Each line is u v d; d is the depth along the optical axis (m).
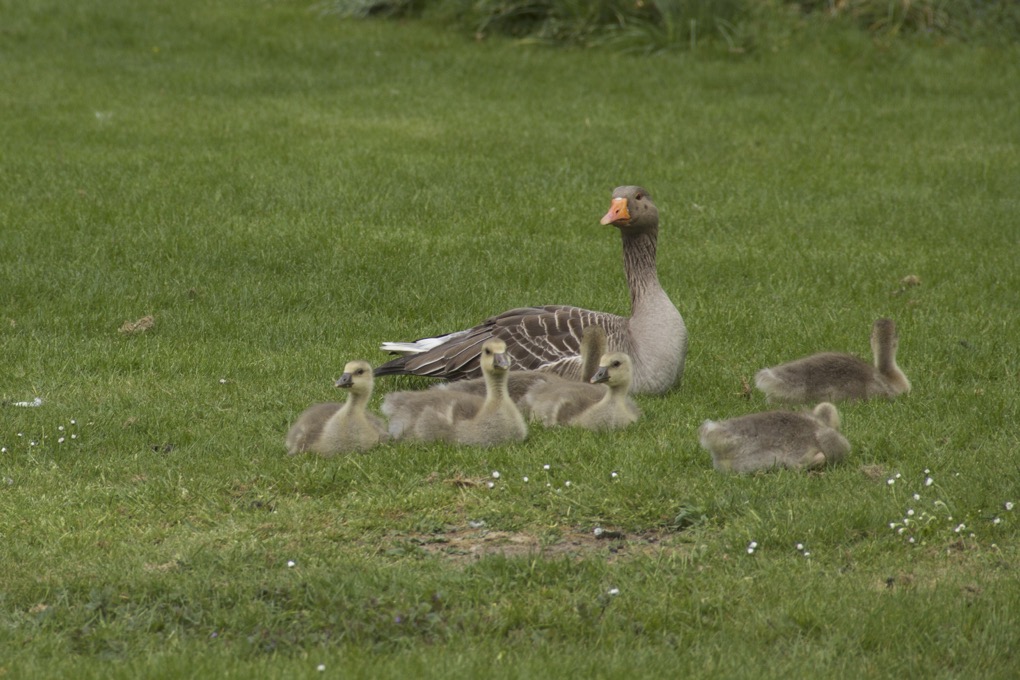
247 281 16.77
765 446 10.52
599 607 8.30
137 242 18.14
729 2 33.88
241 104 27.92
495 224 19.88
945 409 12.16
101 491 10.16
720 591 8.53
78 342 14.34
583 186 22.17
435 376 12.83
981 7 35.25
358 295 16.36
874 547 9.16
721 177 23.14
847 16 34.81
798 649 7.87
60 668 7.52
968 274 17.69
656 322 12.84
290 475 10.47
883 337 12.81
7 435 11.34
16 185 20.83
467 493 10.14
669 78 30.97
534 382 12.15
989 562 9.00
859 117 27.91
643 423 11.73
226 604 8.40
